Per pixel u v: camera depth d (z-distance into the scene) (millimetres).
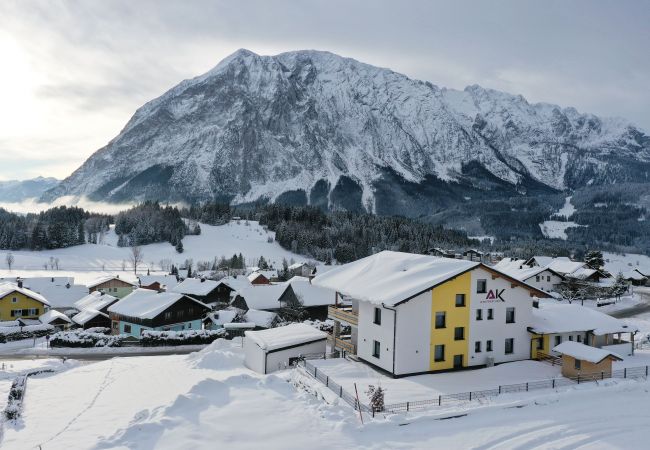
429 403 32531
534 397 32875
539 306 53406
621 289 107688
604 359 38062
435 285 39938
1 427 30766
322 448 25344
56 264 172375
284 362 45781
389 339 40094
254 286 94250
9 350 60438
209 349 53844
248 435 26500
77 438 28391
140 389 39500
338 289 46781
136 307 72188
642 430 28156
